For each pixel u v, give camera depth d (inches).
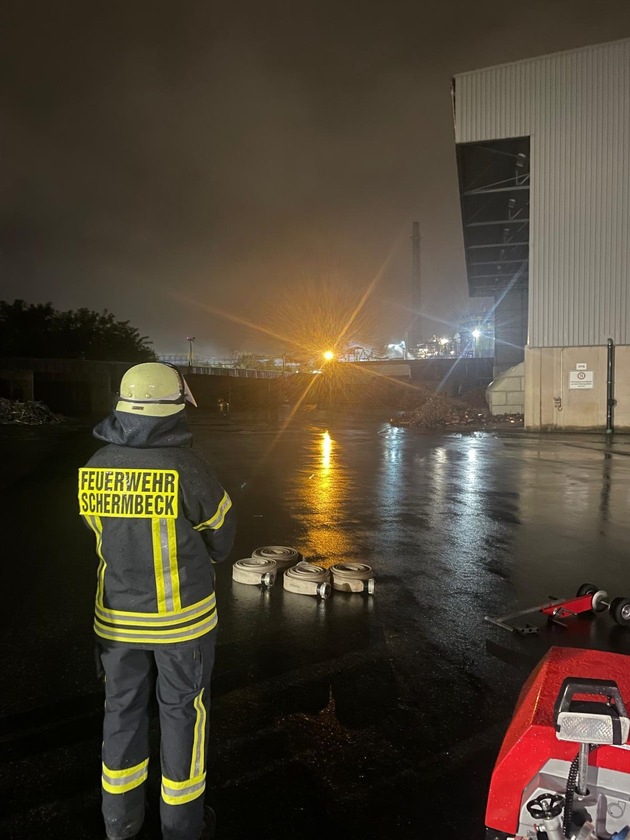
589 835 66.8
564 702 66.1
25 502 386.0
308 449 722.8
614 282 878.4
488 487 451.2
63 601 208.7
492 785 73.2
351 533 309.0
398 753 123.3
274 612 200.5
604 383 896.9
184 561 90.2
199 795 92.9
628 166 860.6
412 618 196.5
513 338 1652.3
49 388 1696.6
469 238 1305.4
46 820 103.8
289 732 130.3
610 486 455.8
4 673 156.2
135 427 89.4
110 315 2351.1
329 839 100.3
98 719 134.9
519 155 970.1
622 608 191.6
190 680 90.7
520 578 239.1
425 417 1171.3
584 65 866.1
